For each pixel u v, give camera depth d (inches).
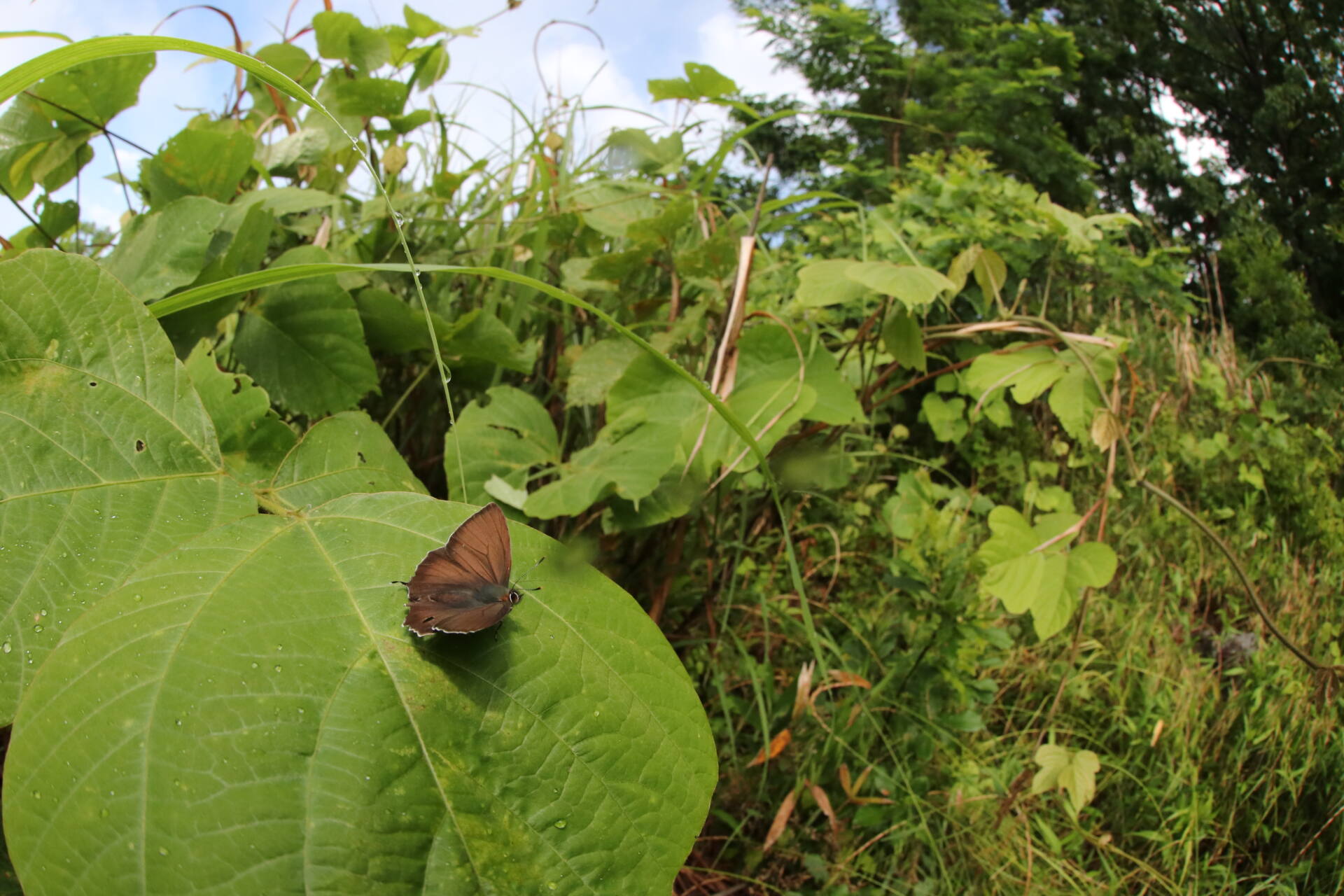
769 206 14.5
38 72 6.5
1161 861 16.3
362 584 6.5
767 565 18.5
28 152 12.0
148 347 7.5
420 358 14.1
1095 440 13.7
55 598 6.2
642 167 18.6
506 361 13.2
